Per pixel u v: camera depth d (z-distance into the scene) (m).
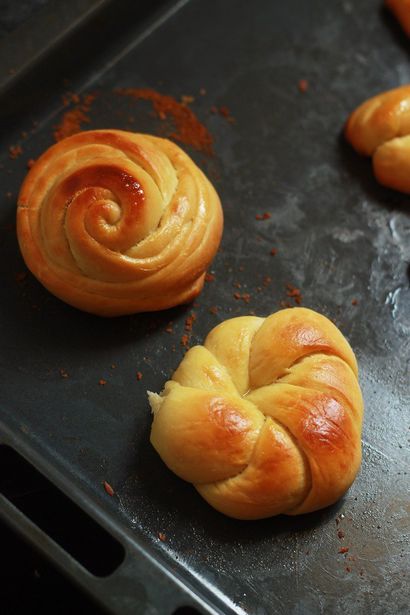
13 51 0.56
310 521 0.49
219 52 0.62
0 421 0.47
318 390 0.49
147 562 0.44
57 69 0.57
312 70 0.62
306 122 0.60
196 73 0.61
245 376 0.50
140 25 0.61
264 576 0.48
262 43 0.62
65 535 0.49
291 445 0.48
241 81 0.61
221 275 0.55
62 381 0.51
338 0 0.65
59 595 0.49
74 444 0.50
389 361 0.54
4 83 0.55
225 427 0.47
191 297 0.53
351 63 0.63
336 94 0.62
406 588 0.48
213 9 0.63
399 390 0.53
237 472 0.48
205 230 0.52
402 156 0.57
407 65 0.63
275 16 0.63
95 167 0.50
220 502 0.48
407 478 0.51
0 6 0.58
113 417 0.51
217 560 0.48
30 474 0.49
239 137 0.59
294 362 0.50
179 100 0.60
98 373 0.51
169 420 0.48
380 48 0.64
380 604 0.48
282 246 0.56
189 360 0.50
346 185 0.59
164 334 0.53
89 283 0.51
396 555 0.49
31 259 0.51
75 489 0.46
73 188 0.50
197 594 0.45
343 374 0.49
